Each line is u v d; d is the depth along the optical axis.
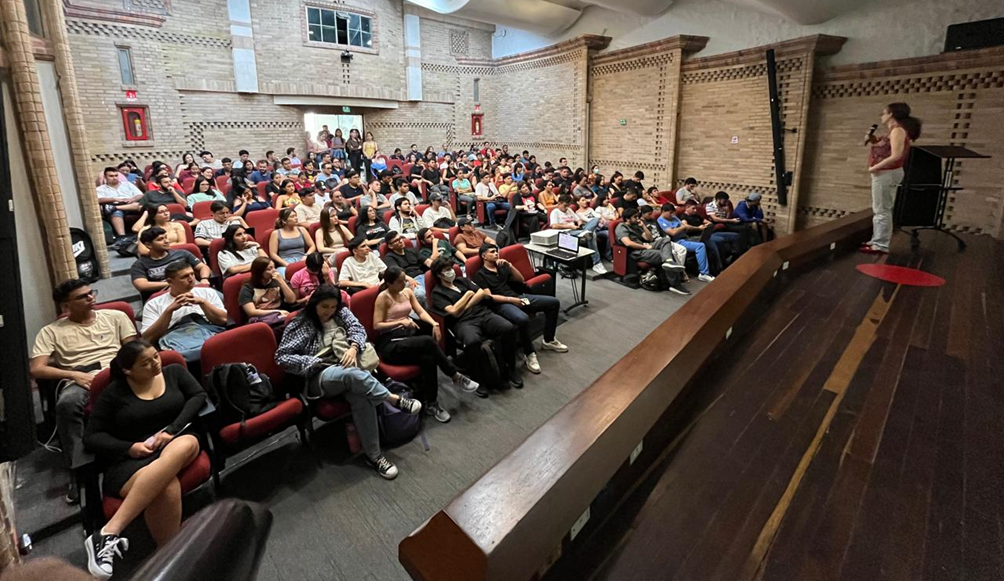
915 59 6.25
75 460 2.02
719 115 8.41
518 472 1.39
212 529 0.84
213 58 9.88
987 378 2.38
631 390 1.83
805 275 4.08
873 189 4.65
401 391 2.94
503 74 13.12
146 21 8.99
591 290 5.64
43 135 3.21
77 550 2.13
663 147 9.28
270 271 3.44
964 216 5.98
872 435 1.98
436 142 13.18
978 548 1.45
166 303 3.15
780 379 2.43
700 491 1.71
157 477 1.98
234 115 10.36
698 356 2.28
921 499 1.64
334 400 2.66
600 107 10.52
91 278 4.62
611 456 1.55
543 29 11.05
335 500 2.44
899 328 2.98
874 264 4.35
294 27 10.61
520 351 3.98
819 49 6.93
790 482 1.74
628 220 5.93
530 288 4.23
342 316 2.88
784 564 1.42
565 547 1.43
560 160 10.70
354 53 11.41
